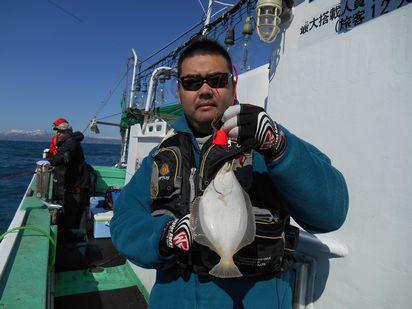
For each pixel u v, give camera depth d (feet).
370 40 6.32
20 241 8.54
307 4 8.04
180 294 4.90
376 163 6.06
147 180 5.94
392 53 5.86
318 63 7.63
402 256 5.49
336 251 6.45
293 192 4.19
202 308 4.66
